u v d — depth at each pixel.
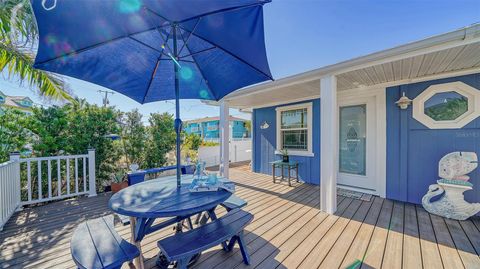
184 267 1.48
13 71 3.20
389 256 2.01
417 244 2.21
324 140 3.17
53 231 2.54
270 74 1.93
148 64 2.21
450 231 2.48
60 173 3.75
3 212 2.63
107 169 4.71
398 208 3.29
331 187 3.10
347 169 4.48
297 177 5.16
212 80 2.58
